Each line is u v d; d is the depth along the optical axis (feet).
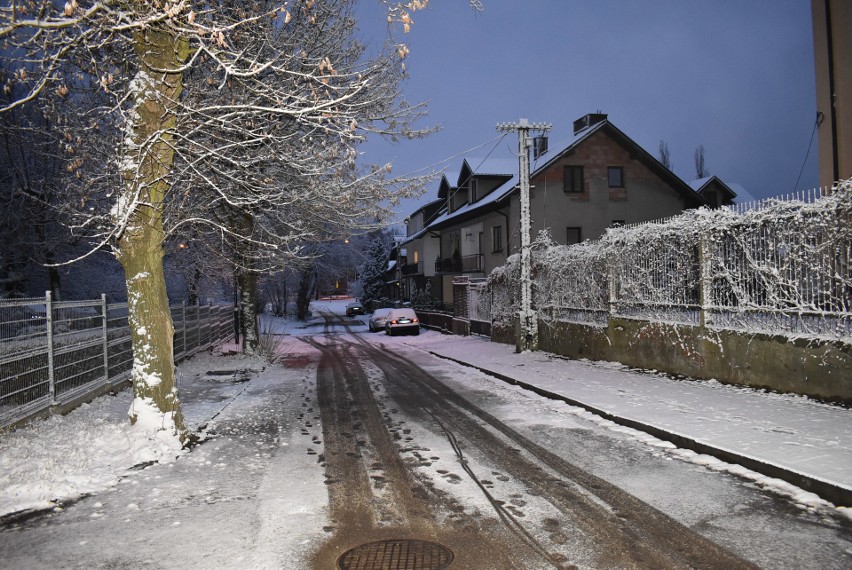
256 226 45.39
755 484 19.08
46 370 28.94
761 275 31.78
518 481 19.97
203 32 20.71
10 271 71.97
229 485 19.98
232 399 38.65
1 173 63.72
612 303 46.78
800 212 28.86
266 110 23.48
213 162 31.81
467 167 122.11
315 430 28.84
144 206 25.45
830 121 43.29
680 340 38.22
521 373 45.80
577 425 28.71
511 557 14.07
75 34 25.34
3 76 27.30
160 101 25.08
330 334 125.39
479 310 90.33
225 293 134.62
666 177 103.40
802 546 14.29
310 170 30.76
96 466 21.66
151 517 16.97
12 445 22.63
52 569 13.64
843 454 20.26
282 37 34.58
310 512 17.25
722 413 27.55
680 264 38.70
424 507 17.58
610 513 16.80
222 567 13.67
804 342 29.22
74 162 33.60
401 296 212.02
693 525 15.78
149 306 25.57
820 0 43.91
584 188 101.35
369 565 13.74
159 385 25.36
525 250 60.70
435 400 37.09
